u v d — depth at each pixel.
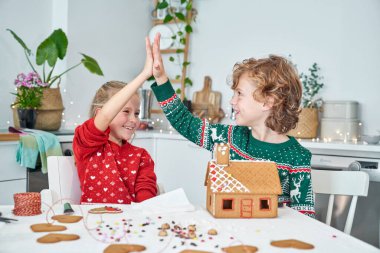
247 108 1.41
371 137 2.69
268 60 1.45
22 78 2.64
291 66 1.49
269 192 1.09
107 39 3.51
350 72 3.07
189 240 0.88
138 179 1.59
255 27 3.43
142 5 3.81
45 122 2.70
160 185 1.65
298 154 1.42
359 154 2.62
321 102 3.16
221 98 3.58
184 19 3.58
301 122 2.98
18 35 3.03
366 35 3.01
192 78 3.73
